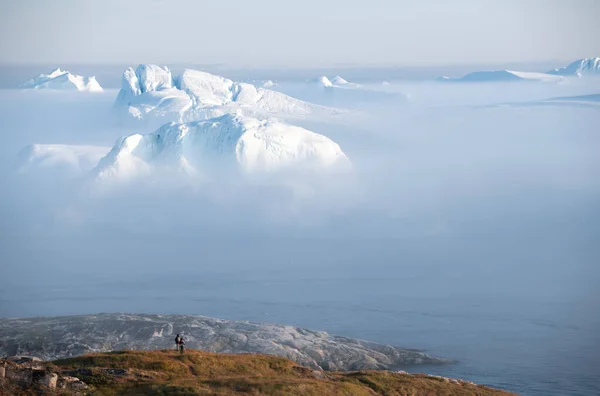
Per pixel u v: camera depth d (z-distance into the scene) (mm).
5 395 188875
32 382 195625
